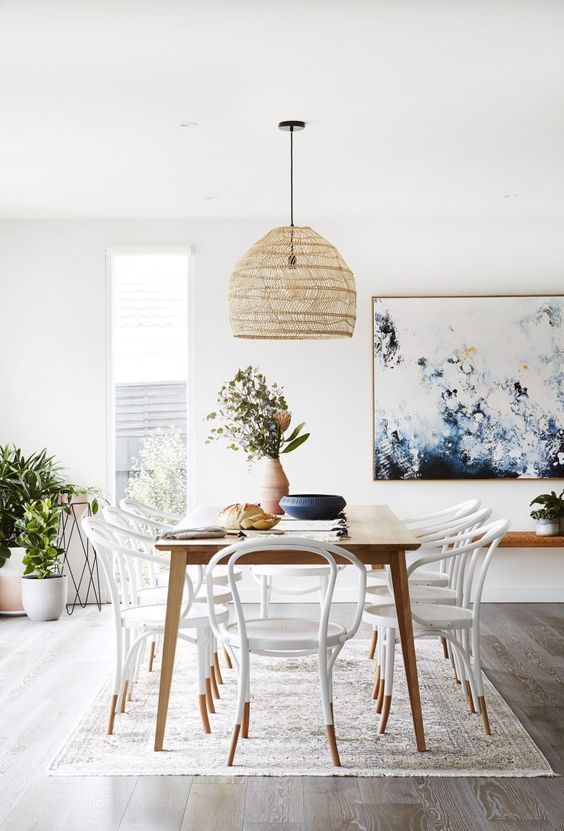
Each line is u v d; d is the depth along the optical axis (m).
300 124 4.36
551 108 4.16
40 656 4.93
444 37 3.35
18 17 3.14
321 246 4.03
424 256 6.43
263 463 6.41
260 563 3.47
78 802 3.03
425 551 5.77
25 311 6.42
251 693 4.24
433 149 4.80
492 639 5.30
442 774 3.25
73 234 6.42
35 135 4.49
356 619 3.44
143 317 6.50
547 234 6.43
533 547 6.36
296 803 3.02
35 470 6.11
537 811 2.95
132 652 3.93
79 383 6.44
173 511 6.53
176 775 3.26
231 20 3.19
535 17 3.19
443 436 6.40
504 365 6.39
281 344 6.44
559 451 6.39
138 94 3.93
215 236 6.43
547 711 3.96
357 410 6.44
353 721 3.82
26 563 5.80
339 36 3.33
